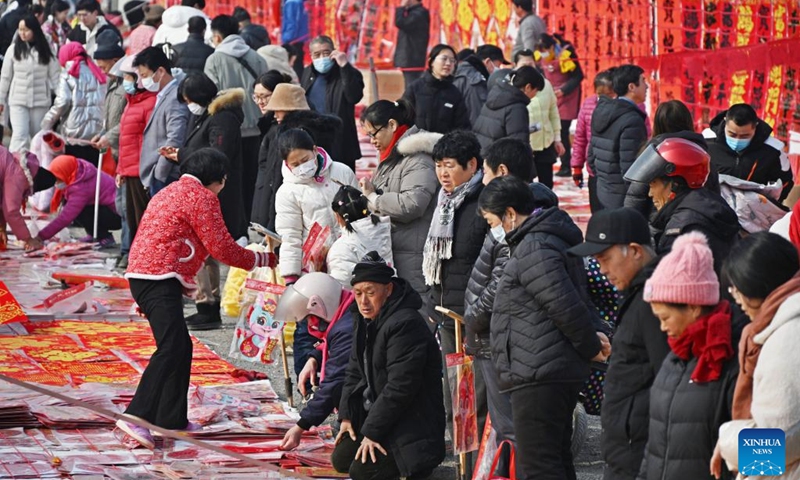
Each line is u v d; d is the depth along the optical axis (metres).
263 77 16.78
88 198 20.81
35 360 14.38
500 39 29.81
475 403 10.39
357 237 11.66
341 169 13.02
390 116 12.28
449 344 11.02
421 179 11.92
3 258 20.27
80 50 23.09
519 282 8.82
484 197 9.23
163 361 11.43
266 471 10.72
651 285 6.85
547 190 9.48
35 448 11.32
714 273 6.78
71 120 22.98
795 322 6.26
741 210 12.13
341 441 10.64
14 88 25.73
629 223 7.61
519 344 8.82
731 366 6.68
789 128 23.30
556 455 8.88
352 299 11.29
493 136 18.11
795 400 6.23
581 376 8.80
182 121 17.80
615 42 27.22
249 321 12.67
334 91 18.98
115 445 11.45
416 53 29.92
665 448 6.90
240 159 17.16
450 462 11.23
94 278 18.36
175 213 11.41
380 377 10.28
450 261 10.79
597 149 16.81
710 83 25.00
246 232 17.98
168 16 25.05
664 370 6.98
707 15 25.41
